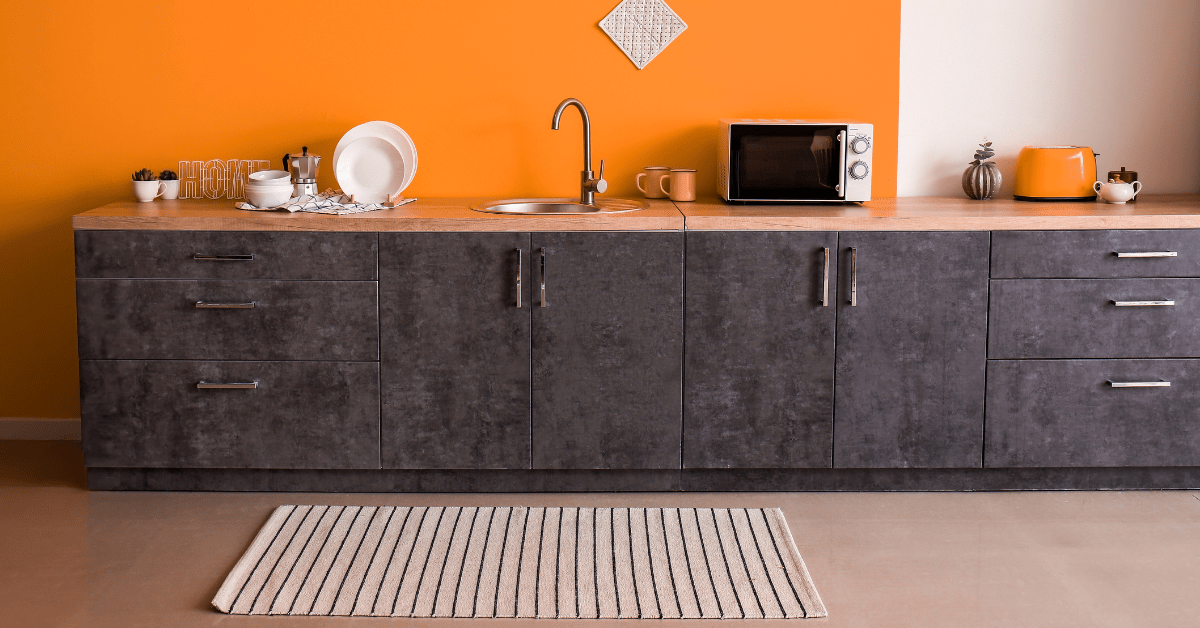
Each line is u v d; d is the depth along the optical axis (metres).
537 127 3.37
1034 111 3.39
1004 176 3.43
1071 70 3.38
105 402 2.90
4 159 3.34
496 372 2.89
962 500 2.93
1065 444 2.93
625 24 3.31
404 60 3.32
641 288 2.85
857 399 2.91
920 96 3.38
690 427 2.92
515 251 2.83
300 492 2.97
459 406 2.90
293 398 2.90
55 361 3.44
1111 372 2.90
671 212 2.92
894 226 2.82
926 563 2.50
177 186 3.24
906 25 3.34
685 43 3.33
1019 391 2.90
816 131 3.07
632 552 2.54
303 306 2.85
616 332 2.87
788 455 2.94
